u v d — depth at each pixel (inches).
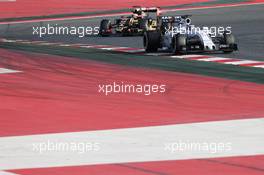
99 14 5605.3
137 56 3065.9
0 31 4589.1
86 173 1190.9
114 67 2716.5
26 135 1512.1
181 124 1615.4
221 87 2183.8
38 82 2363.4
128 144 1411.2
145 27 4023.1
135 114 1755.7
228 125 1596.9
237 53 3070.9
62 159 1291.8
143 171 1202.0
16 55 3218.5
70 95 2080.5
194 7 5876.0
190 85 2230.6
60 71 2637.8
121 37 4040.4
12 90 2193.7
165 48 3137.3
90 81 2363.4
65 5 6466.5
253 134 1497.3
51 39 4030.5
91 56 3127.5
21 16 5669.3
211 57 2940.5
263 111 1775.3
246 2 6171.3
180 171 1199.6
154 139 1456.7
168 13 5442.9
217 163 1253.1
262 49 3230.8
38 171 1203.9
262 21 4719.5
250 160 1273.4
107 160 1282.0
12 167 1232.8
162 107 1857.8
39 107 1882.4
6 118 1726.1
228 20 4842.5
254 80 2321.6
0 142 1441.9
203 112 1772.9
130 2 6535.4
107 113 1775.3
